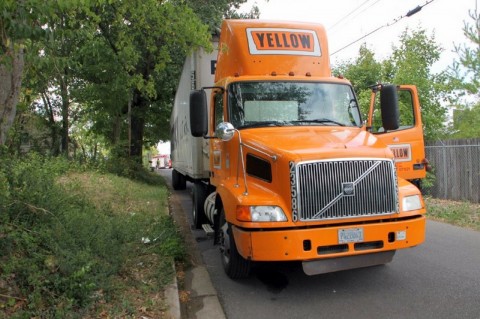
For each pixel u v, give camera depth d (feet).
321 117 21.24
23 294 13.56
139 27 25.29
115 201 33.65
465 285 17.54
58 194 21.66
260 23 23.79
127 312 14.40
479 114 42.98
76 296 14.01
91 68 47.32
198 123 20.72
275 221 15.43
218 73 25.39
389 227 16.02
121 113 63.46
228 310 15.85
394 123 21.27
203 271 20.66
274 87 21.56
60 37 16.07
